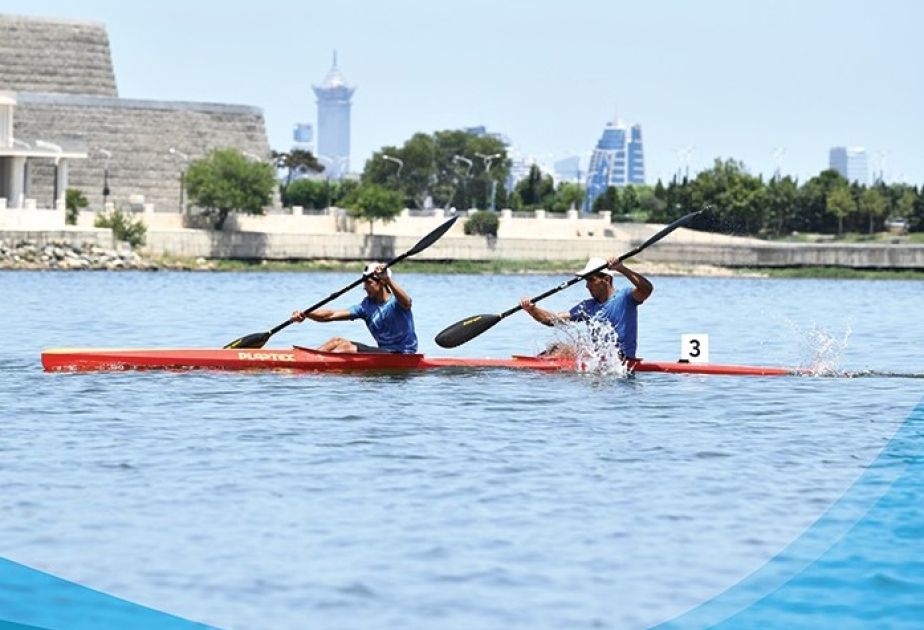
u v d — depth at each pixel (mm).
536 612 27516
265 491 36531
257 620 27047
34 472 38625
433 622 27016
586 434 45438
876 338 96375
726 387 57094
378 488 36969
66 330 90688
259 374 59000
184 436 44406
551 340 64250
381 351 59781
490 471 39250
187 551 31031
